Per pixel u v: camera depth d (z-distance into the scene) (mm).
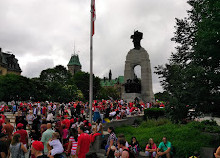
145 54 46375
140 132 16844
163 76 14141
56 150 6762
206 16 11375
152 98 45469
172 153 10055
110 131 9344
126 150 5590
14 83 66500
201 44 10750
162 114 24156
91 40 16359
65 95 74125
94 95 99750
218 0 9859
